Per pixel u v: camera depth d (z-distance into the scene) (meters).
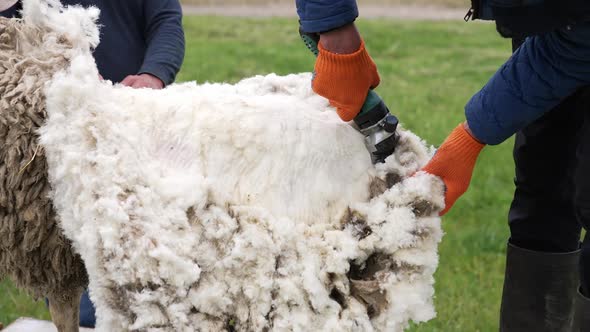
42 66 1.99
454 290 3.70
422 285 1.85
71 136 1.88
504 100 1.99
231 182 1.86
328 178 1.87
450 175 1.93
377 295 1.83
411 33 11.62
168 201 1.82
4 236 2.00
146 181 1.84
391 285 1.83
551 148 2.42
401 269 1.84
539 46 1.97
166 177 1.85
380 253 1.85
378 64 9.20
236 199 1.84
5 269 2.10
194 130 1.91
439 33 11.70
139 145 1.88
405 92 7.72
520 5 1.78
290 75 2.13
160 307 1.80
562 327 2.59
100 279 1.83
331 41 1.76
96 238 1.81
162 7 2.76
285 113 1.92
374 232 1.83
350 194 1.88
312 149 1.88
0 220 1.99
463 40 11.06
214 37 11.07
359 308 1.82
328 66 1.78
